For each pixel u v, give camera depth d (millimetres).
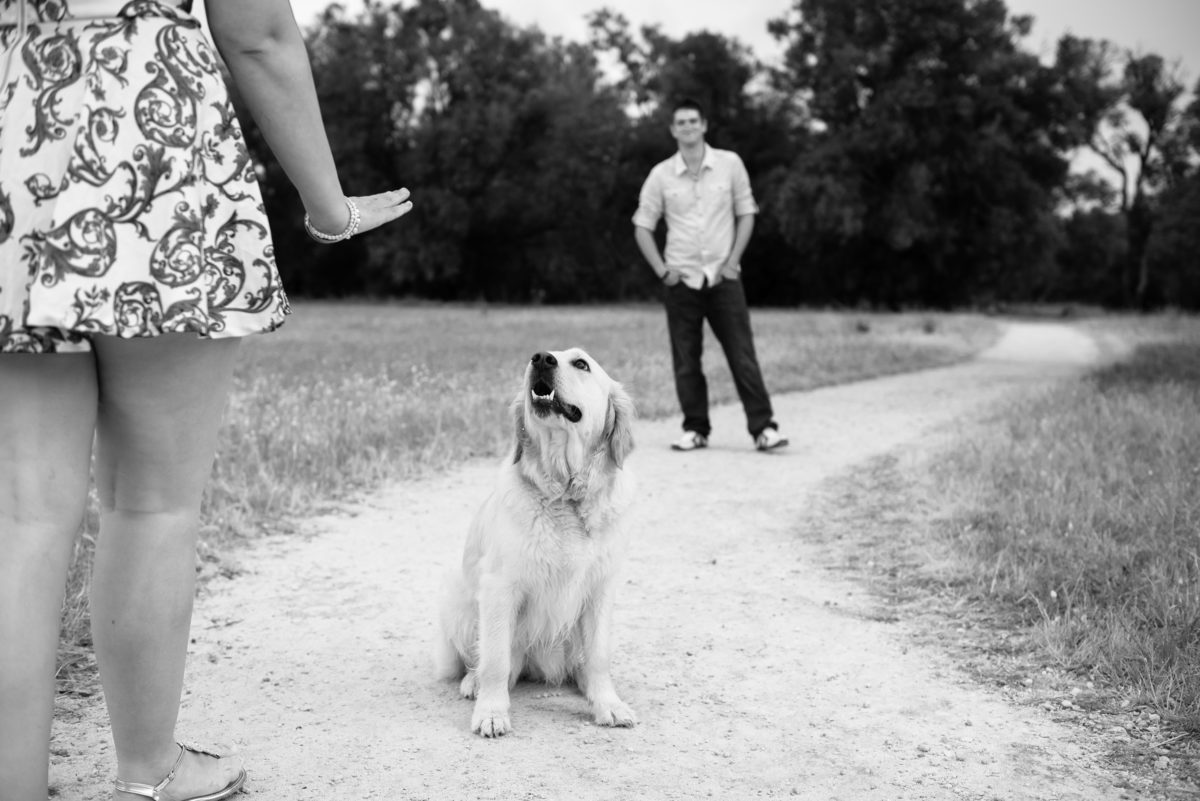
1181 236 54906
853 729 3301
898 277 50969
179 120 2111
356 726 3293
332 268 58969
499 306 50312
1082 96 46969
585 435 3338
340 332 24734
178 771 2535
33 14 2059
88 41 2037
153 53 2088
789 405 11727
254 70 2232
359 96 55562
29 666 2033
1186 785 2883
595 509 3375
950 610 4520
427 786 2855
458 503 6715
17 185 2010
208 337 2207
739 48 54156
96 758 2961
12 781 2037
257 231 2281
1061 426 8070
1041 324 37875
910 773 2973
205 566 5094
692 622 4426
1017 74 46250
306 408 9242
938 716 3400
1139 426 7871
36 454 2057
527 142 54844
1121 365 14672
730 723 3357
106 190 2018
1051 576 4625
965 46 46750
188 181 2123
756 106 54844
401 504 6660
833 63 47250
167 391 2213
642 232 8531
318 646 4074
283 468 7113
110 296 1998
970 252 48562
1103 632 3920
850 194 44875
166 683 2400
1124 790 2859
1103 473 6332
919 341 22078
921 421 10336
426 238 53500
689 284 8477
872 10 47562
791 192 45906
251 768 2930
